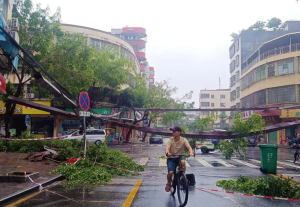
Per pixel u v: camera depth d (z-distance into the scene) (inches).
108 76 1244.5
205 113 3917.3
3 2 487.5
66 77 821.9
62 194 297.7
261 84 1684.3
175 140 287.0
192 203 270.7
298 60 1520.7
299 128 1518.2
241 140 717.9
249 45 2176.4
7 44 384.5
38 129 1407.5
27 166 453.4
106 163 480.7
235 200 283.1
